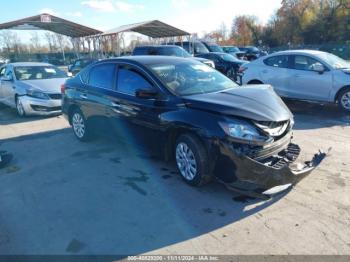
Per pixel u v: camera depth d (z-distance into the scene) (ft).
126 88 15.79
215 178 12.09
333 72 25.82
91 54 109.60
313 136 19.74
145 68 14.88
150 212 11.28
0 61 126.82
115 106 16.14
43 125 25.52
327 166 14.61
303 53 27.84
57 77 31.37
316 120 24.30
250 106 11.99
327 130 21.15
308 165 12.53
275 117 11.78
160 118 13.51
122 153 17.63
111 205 11.86
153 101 13.97
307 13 191.01
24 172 15.40
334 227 9.95
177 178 13.89
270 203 11.57
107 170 15.23
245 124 11.21
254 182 11.10
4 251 9.43
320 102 27.35
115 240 9.77
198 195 12.34
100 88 17.43
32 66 31.89
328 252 8.84
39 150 18.80
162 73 14.61
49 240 9.89
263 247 9.16
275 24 215.10
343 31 169.99
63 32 106.32
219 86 15.11
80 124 19.92
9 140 21.29
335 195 11.91
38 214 11.43
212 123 11.55
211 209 11.33
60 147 19.24
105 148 18.69
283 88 28.71
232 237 9.70
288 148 13.25
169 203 11.82
